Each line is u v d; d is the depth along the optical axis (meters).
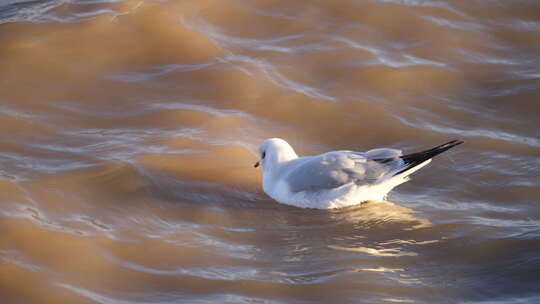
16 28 16.69
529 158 14.05
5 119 14.29
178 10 17.55
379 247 11.45
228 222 12.12
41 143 13.74
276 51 16.92
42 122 14.37
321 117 15.30
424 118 15.41
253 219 12.30
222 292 10.09
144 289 10.09
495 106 15.84
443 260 11.05
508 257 11.05
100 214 11.87
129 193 12.56
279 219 12.37
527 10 18.88
